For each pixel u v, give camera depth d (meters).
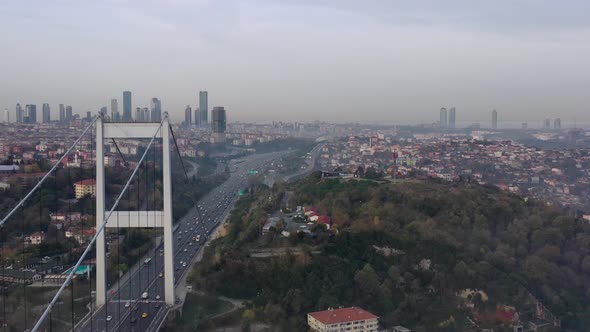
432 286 141.38
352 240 151.12
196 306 122.69
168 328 109.69
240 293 129.00
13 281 131.00
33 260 145.62
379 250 149.62
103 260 115.25
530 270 153.38
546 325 135.62
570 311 140.88
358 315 117.44
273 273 133.50
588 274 158.62
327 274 134.25
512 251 160.75
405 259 147.75
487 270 147.12
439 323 129.50
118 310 113.88
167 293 117.44
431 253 150.88
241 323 116.31
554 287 149.75
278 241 155.00
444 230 164.88
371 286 132.25
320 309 123.31
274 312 119.56
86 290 128.12
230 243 160.00
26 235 163.00
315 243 152.12
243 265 136.25
